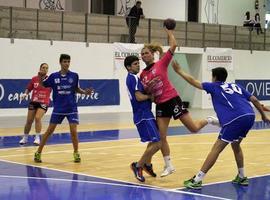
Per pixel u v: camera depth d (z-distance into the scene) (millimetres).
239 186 7656
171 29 7863
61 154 10859
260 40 29062
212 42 26984
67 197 6785
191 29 26109
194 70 26172
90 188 7379
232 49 26984
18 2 23422
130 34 24047
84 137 14016
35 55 20641
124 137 14109
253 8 31422
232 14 30328
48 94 12383
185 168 9320
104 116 20609
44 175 8406
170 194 7000
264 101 28500
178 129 16547
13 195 6898
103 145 12430
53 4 24656
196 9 28922
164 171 8227
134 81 7734
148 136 7738
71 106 9648
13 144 12398
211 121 7949
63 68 9539
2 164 9492
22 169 8969
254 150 11992
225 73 7609
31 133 14586
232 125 7324
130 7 27000
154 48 7938
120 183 7773
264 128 17312
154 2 27453
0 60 19688
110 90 22750
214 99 7547
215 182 7949
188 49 25281
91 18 22969
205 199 6688
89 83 22031
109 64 22750
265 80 28594
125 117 20281
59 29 22125
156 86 7828
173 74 26828
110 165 9500
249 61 27812
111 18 23531
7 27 20750
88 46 22094
